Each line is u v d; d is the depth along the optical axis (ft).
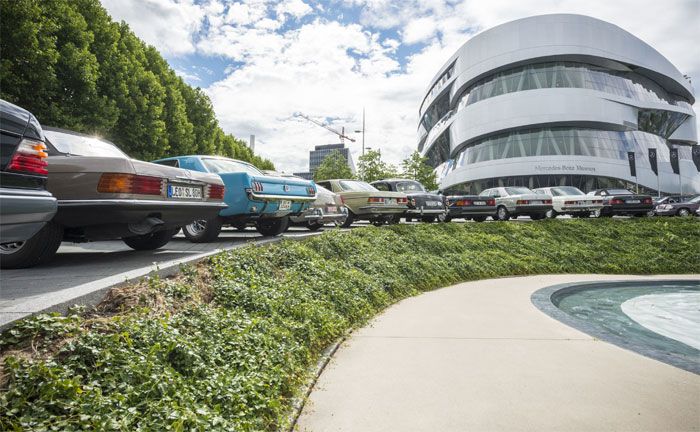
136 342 8.66
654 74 189.57
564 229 50.90
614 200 60.70
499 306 20.48
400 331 15.57
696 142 219.00
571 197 61.77
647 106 181.06
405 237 35.09
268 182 24.63
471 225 47.47
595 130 169.78
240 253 17.78
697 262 42.29
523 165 167.53
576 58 174.19
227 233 34.76
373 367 11.68
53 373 7.02
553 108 167.43
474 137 184.75
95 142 18.83
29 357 7.66
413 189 50.39
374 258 26.45
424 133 280.72
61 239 15.97
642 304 25.16
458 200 53.83
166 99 79.56
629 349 13.53
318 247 24.39
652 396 9.80
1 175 8.80
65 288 11.68
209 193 19.69
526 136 172.14
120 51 67.00
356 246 27.43
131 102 62.39
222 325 11.11
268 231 28.71
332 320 15.02
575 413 8.87
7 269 15.26
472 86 196.34
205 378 8.52
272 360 10.36
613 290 29.94
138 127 63.67
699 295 28.22
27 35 42.91
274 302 14.11
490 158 177.99
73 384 6.78
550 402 9.41
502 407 9.16
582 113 166.50
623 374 11.22
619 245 46.75
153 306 10.85
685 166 188.44
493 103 178.40
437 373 11.21
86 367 7.48
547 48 171.63
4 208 8.59
